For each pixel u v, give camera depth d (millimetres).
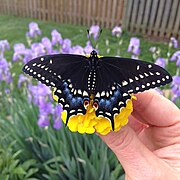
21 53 374
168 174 160
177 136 188
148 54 723
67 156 310
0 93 415
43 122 310
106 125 120
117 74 119
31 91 366
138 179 159
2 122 370
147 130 202
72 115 114
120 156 159
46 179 352
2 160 320
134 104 187
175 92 325
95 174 309
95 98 116
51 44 359
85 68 120
